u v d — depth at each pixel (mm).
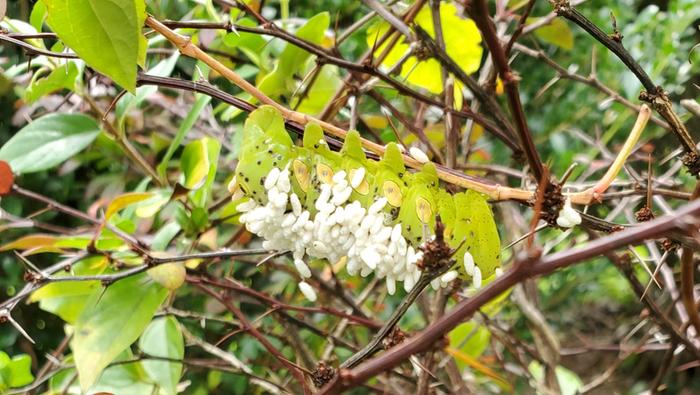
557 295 684
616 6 624
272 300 312
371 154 222
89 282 295
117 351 247
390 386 357
